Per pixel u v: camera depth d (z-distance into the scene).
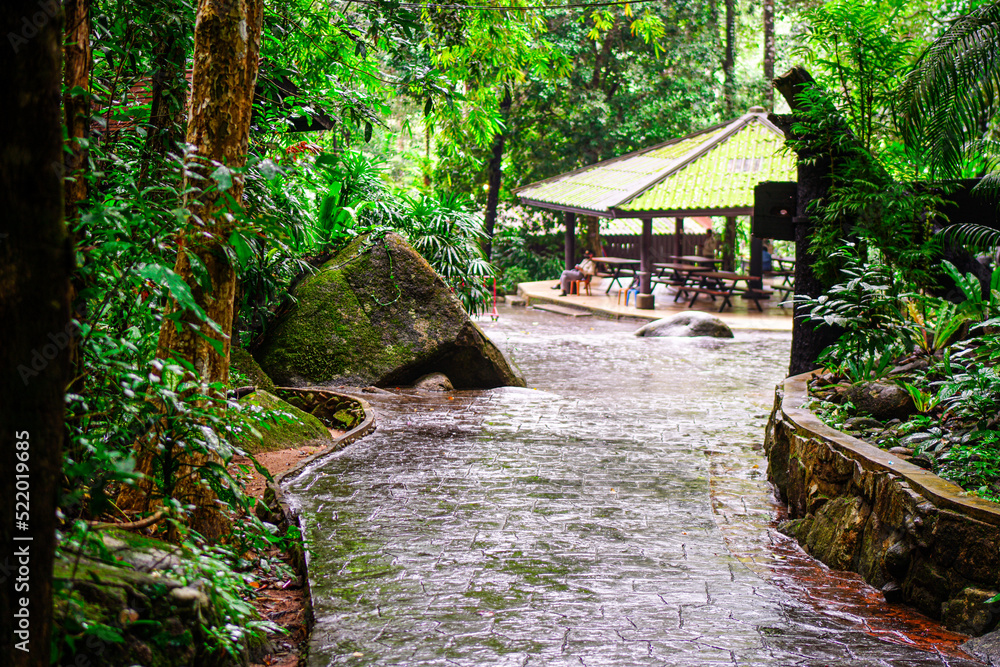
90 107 3.70
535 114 30.44
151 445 3.37
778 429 6.36
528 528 5.22
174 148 4.76
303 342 9.74
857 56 8.99
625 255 33.69
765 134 22.66
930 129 8.66
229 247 3.69
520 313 22.39
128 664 2.51
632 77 28.83
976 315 6.94
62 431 1.93
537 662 3.36
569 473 6.59
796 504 5.61
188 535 3.37
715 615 3.93
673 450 7.47
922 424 5.59
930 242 8.37
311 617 3.84
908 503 4.25
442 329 10.20
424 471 6.50
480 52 14.37
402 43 9.35
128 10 4.51
